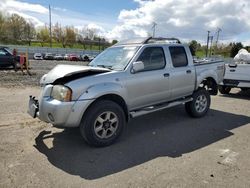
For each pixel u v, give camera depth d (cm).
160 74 539
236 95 1036
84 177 351
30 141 473
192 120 629
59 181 340
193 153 432
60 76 421
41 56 4544
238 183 338
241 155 426
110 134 460
